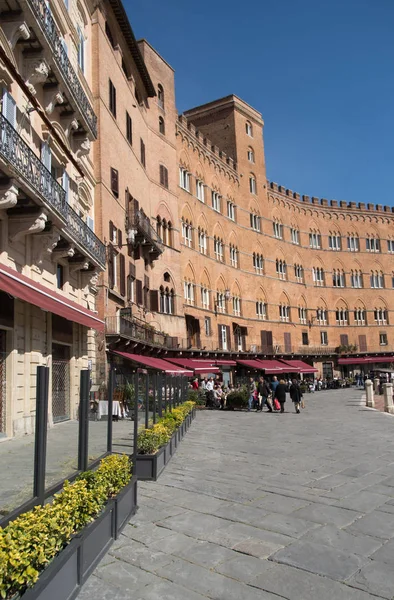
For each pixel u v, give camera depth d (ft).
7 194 42.01
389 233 227.20
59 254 58.75
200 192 151.74
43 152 55.06
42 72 51.78
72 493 16.63
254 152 186.19
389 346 215.31
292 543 19.43
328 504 24.86
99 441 37.06
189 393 101.45
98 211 82.79
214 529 21.13
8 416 45.52
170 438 38.01
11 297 46.57
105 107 87.86
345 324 210.18
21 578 11.85
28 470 26.99
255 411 90.79
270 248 186.60
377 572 16.75
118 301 88.84
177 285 129.49
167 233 128.88
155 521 22.24
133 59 109.40
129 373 72.90
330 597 15.06
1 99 44.70
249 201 179.52
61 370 62.44
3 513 18.57
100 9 88.48
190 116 189.47
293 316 192.03
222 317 153.69
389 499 25.64
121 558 17.97
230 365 151.23
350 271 214.90
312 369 180.14
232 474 32.32
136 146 109.91
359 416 74.28
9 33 46.32
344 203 219.00
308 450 41.96
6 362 46.39
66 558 14.06
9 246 47.57
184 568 17.12
